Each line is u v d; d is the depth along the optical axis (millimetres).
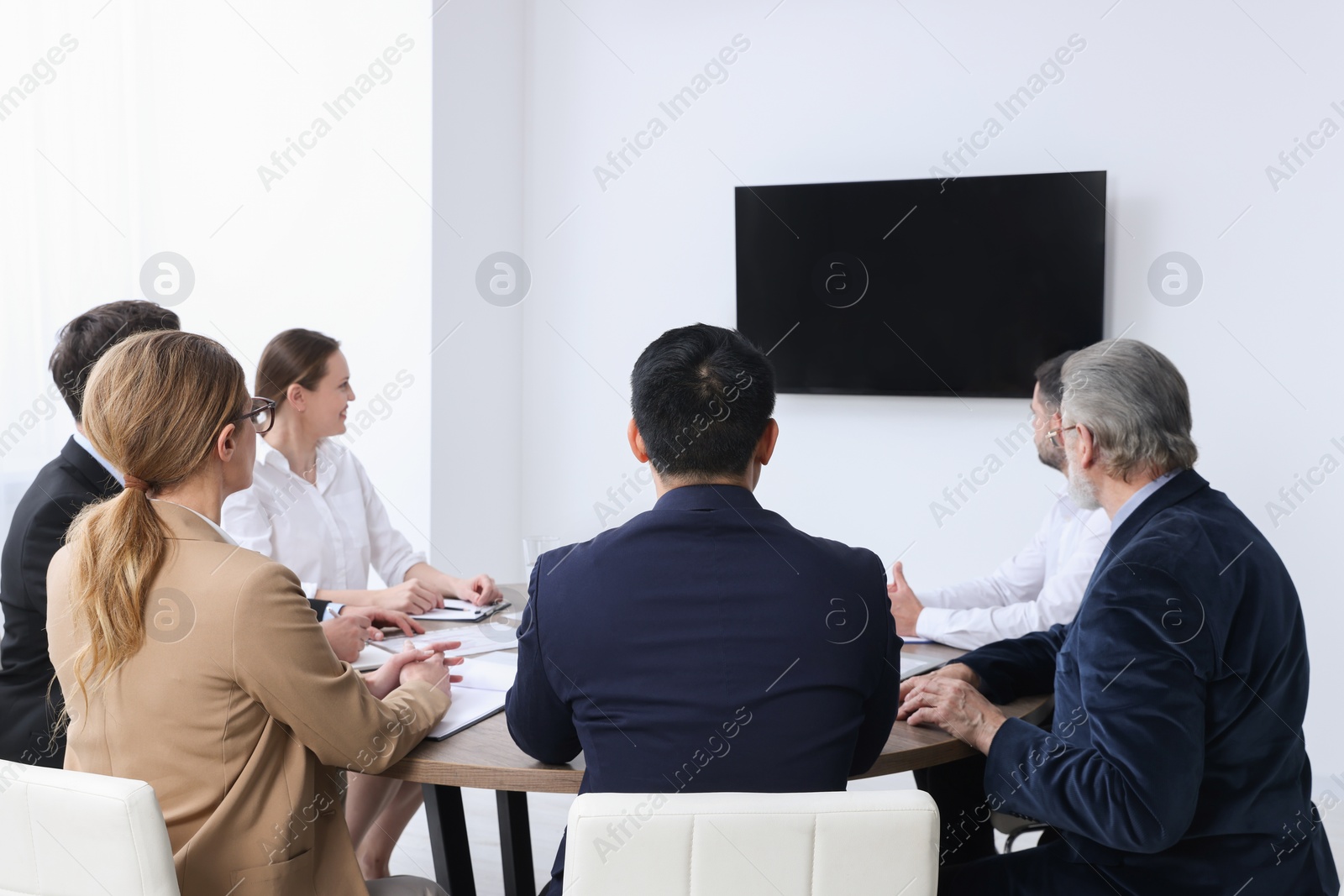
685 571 1232
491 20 3979
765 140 3873
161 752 1325
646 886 1127
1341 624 3270
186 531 1358
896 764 1437
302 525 2533
